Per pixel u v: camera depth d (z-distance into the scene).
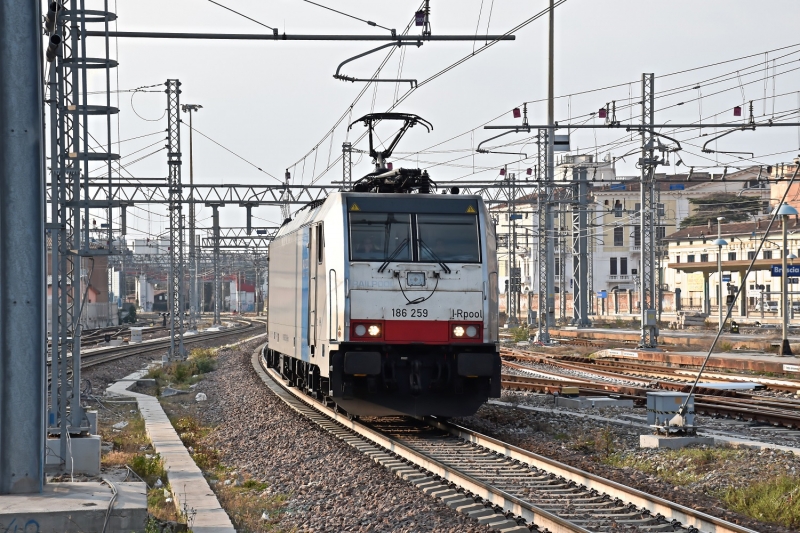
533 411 26.23
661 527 12.70
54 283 17.48
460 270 22.44
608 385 32.97
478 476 16.48
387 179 24.75
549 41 60.50
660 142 51.88
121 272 137.88
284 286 33.34
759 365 42.59
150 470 18.23
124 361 53.44
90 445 17.16
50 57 16.86
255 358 53.72
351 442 21.06
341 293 22.00
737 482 16.06
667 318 98.75
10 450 13.16
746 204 114.12
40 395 13.33
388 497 15.11
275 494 16.67
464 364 21.88
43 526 12.05
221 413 29.52
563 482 15.80
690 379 37.53
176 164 55.06
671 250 115.19
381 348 22.00
